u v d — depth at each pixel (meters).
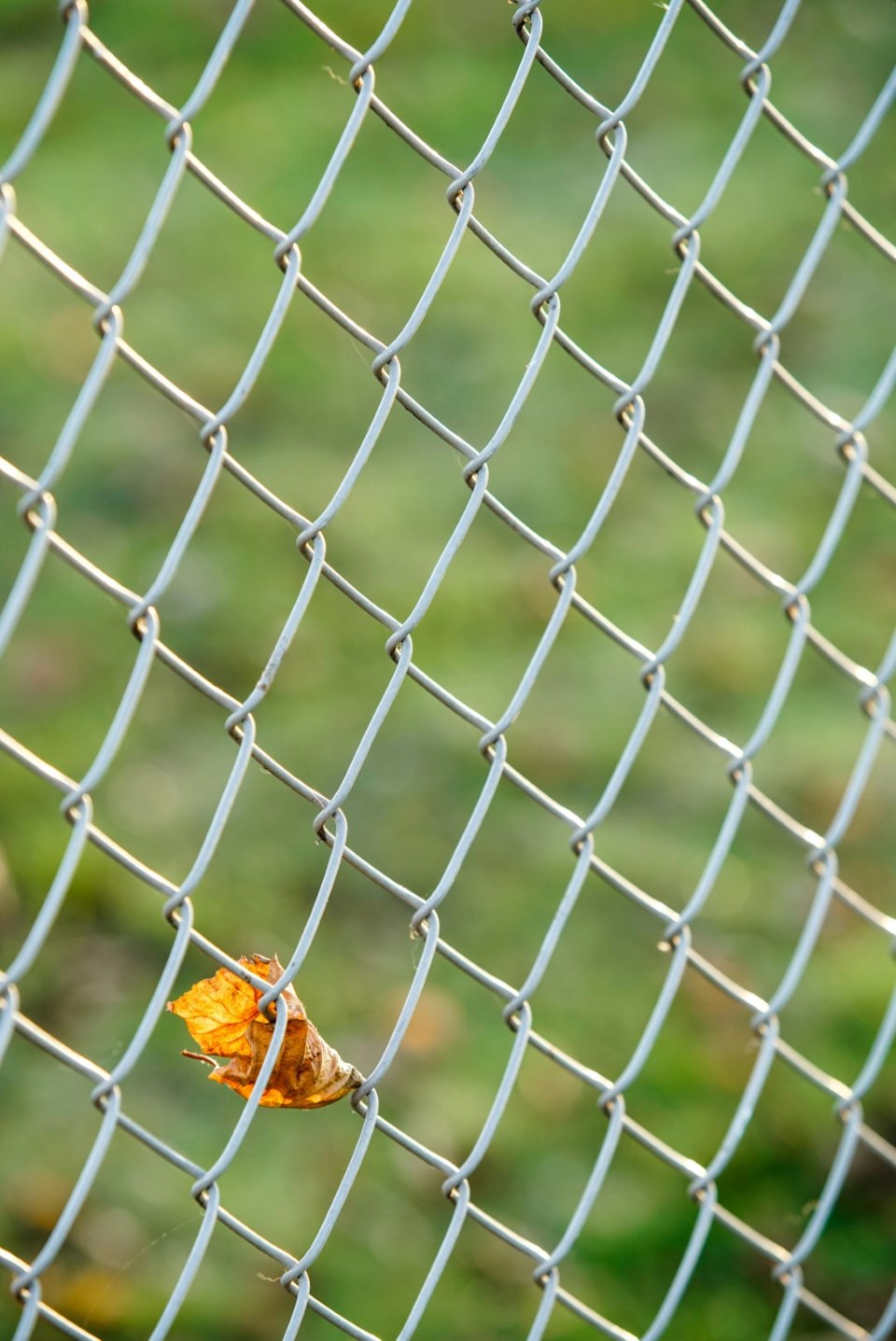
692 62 9.11
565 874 4.67
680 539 6.04
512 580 5.81
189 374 6.81
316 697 5.28
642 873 4.69
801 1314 3.46
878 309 7.38
